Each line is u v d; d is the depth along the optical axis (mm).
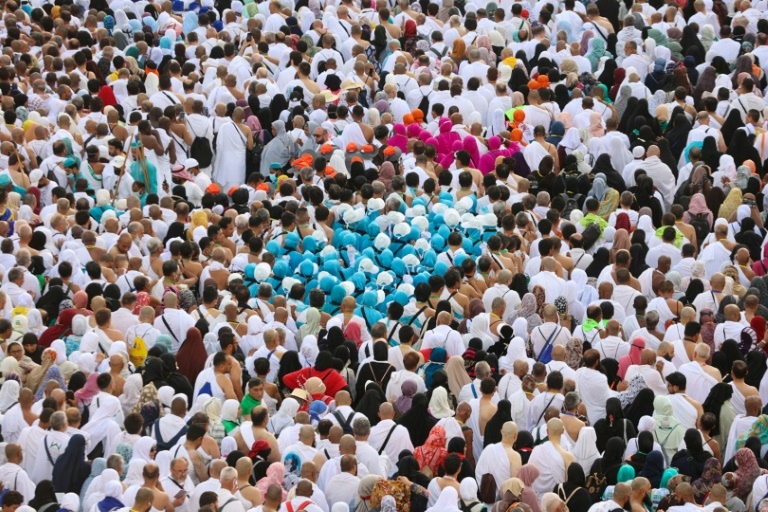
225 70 90125
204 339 60844
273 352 60312
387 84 90750
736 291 68812
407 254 70562
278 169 83750
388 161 80750
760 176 87000
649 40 99938
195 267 68812
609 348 62219
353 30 98562
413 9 106625
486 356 59562
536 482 52250
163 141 81500
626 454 53688
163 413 54094
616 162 85812
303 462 51594
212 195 78375
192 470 50594
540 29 101125
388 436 54188
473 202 77375
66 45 97250
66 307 63594
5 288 64375
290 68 93188
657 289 69062
